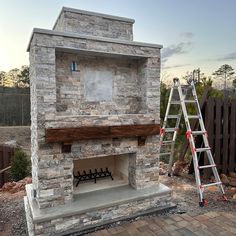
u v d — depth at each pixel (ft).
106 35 12.59
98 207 10.80
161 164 21.80
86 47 10.77
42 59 9.89
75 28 11.66
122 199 11.53
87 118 10.96
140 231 10.49
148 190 12.79
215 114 17.49
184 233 10.21
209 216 11.84
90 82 12.12
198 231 10.37
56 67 11.18
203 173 17.74
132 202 11.81
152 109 12.78
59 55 11.24
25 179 18.10
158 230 10.55
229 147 18.12
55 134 10.04
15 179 19.69
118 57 12.57
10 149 21.86
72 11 11.51
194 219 11.53
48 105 10.13
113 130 11.48
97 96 12.32
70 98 11.57
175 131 18.24
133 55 12.00
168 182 17.31
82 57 11.89
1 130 41.11
